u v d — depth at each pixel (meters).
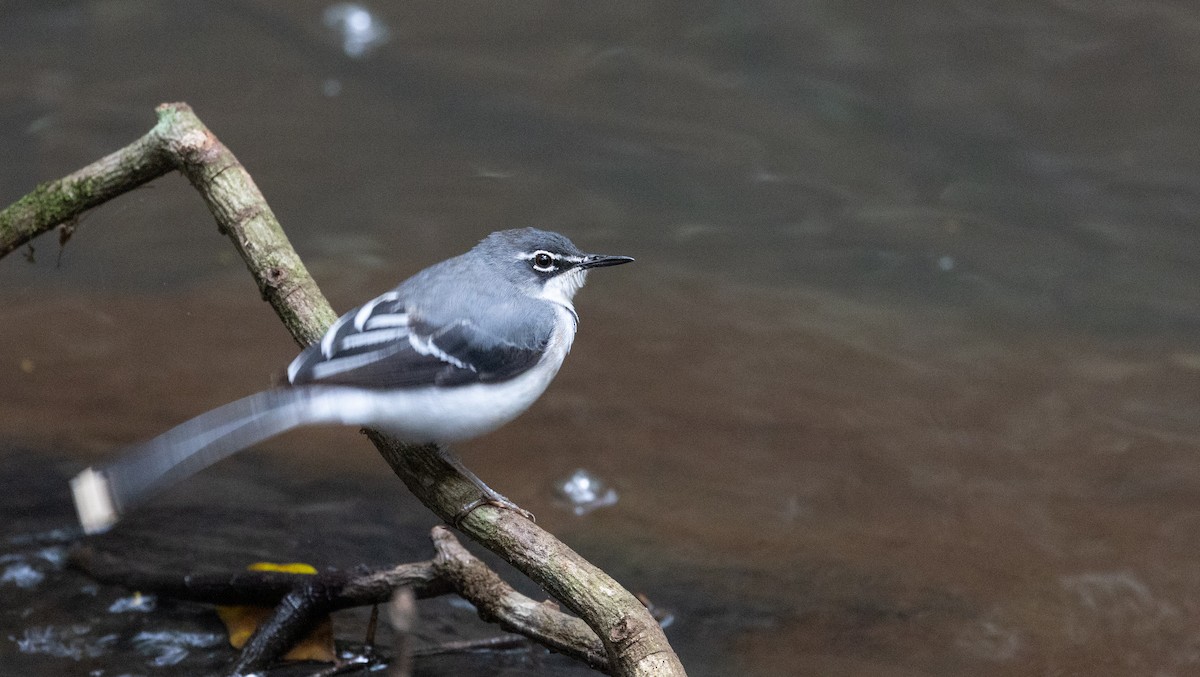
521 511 7.46
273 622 8.67
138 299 14.08
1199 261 15.36
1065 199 16.34
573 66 18.42
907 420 12.55
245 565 9.70
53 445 11.22
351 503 10.85
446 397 7.39
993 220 16.03
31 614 9.23
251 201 8.79
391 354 7.34
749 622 9.56
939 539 10.72
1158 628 9.59
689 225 15.84
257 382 12.49
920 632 9.48
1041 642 9.38
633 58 18.58
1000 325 14.36
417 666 8.88
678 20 19.41
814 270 15.30
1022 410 12.77
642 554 10.30
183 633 9.13
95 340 13.17
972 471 11.75
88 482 5.71
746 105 17.81
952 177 16.70
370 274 14.26
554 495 11.06
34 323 13.45
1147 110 17.73
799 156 17.00
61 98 16.94
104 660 8.81
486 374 7.66
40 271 14.45
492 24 19.22
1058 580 10.15
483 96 17.73
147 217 15.53
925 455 11.98
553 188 16.19
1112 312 14.57
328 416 6.90
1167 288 14.94
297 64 18.05
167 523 10.33
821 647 9.30
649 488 11.27
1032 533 10.83
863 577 10.13
